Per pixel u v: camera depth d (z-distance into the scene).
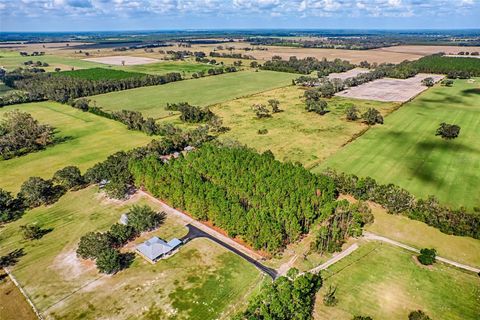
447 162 91.56
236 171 81.25
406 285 51.81
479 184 79.88
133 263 57.03
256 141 110.50
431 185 79.94
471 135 110.75
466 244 60.66
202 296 50.06
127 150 104.75
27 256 59.00
